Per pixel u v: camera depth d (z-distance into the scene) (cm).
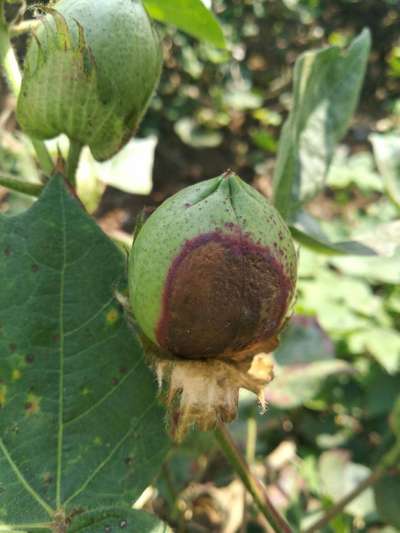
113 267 11
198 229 9
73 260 11
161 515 23
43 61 11
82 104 11
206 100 68
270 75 74
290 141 15
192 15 16
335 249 15
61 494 11
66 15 11
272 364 10
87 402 11
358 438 34
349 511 23
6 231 10
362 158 54
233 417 10
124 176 18
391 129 69
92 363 11
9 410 11
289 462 26
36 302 10
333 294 37
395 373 35
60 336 11
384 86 76
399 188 18
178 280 9
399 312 39
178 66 66
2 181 12
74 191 11
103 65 11
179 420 10
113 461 11
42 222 10
